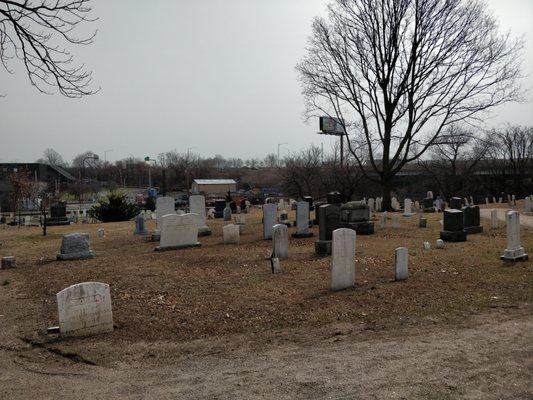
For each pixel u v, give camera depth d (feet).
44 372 19.39
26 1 33.83
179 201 199.52
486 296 29.81
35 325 25.96
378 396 16.21
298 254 47.16
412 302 28.63
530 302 28.32
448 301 28.78
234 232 57.41
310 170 164.76
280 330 24.03
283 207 126.21
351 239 32.53
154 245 58.80
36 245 63.41
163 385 17.76
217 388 17.30
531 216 89.04
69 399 16.75
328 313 26.58
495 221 69.15
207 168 339.98
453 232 55.21
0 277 40.55
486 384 17.06
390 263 41.34
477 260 41.98
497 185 206.18
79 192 267.80
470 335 22.49
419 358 19.63
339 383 17.34
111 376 18.80
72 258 48.37
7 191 184.14
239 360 20.08
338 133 150.41
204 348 21.77
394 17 97.14
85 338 23.48
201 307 28.27
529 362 19.04
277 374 18.35
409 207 96.99
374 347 21.11
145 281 35.83
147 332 24.20
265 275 37.06
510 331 22.97
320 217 47.62
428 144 116.88
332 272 31.55
